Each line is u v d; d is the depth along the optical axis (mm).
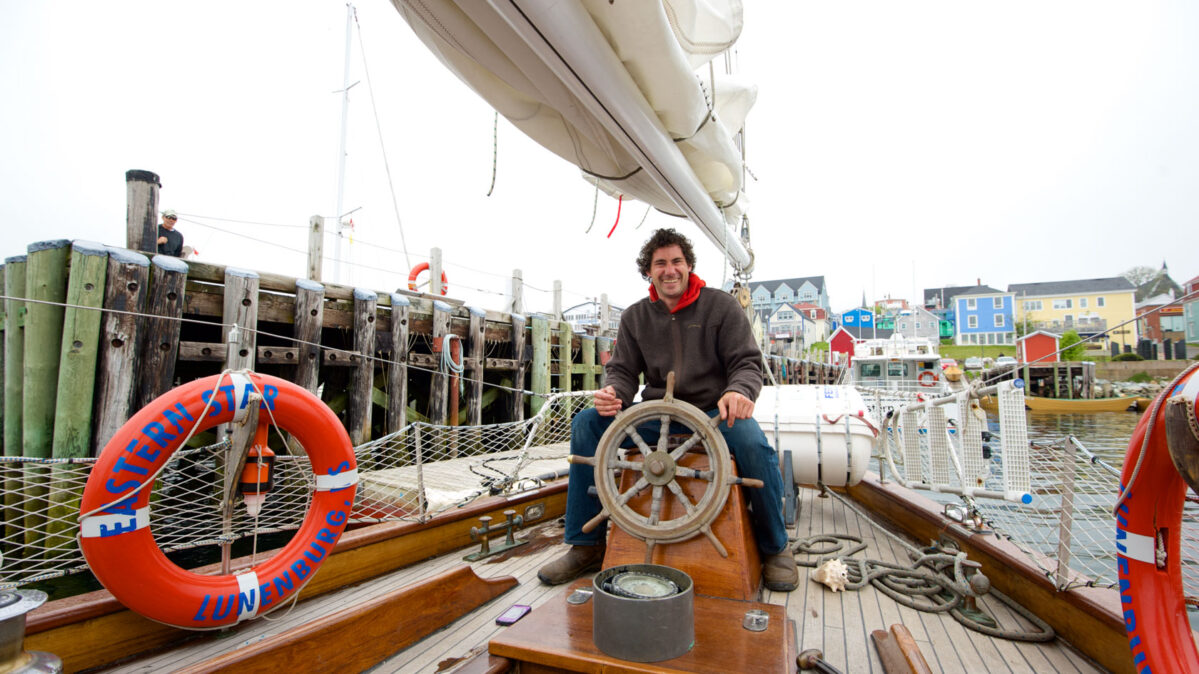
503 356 9461
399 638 1633
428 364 7438
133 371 4766
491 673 1381
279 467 3342
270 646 1299
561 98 1809
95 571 1585
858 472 2795
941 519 2605
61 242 4719
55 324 4688
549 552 2629
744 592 1775
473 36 1603
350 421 6531
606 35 1592
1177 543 1285
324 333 7266
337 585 2189
